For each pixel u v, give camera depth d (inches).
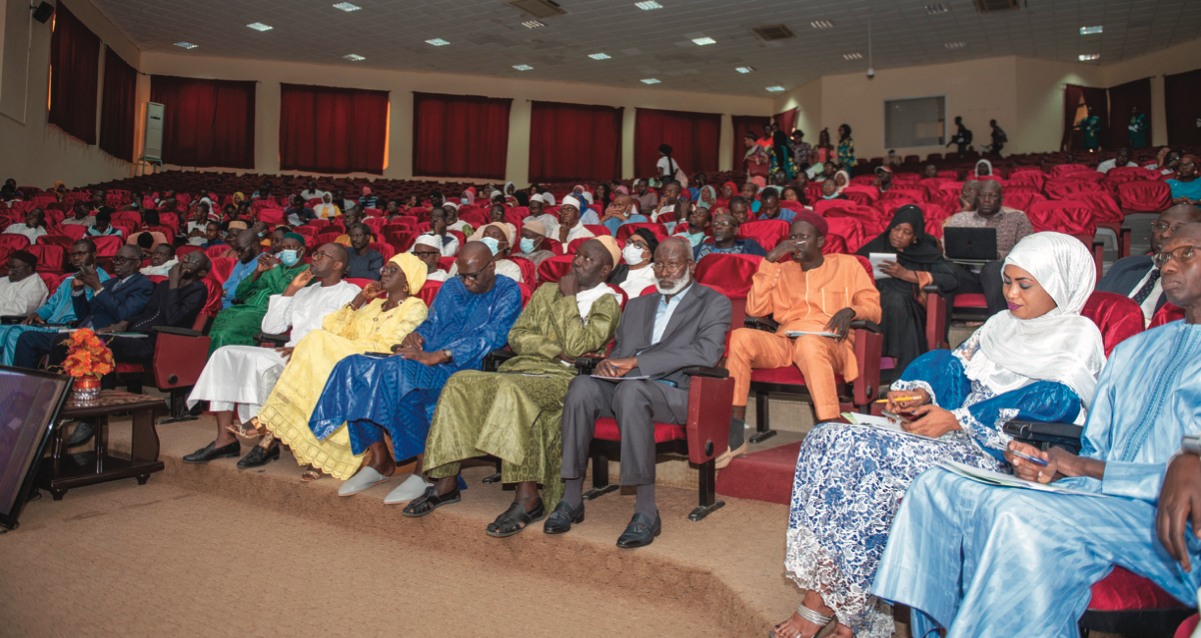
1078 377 72.9
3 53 445.4
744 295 148.9
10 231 325.4
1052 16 541.0
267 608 89.2
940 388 83.4
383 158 717.3
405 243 271.1
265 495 130.7
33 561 104.6
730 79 716.0
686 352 107.0
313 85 702.5
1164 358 64.5
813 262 133.7
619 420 98.7
